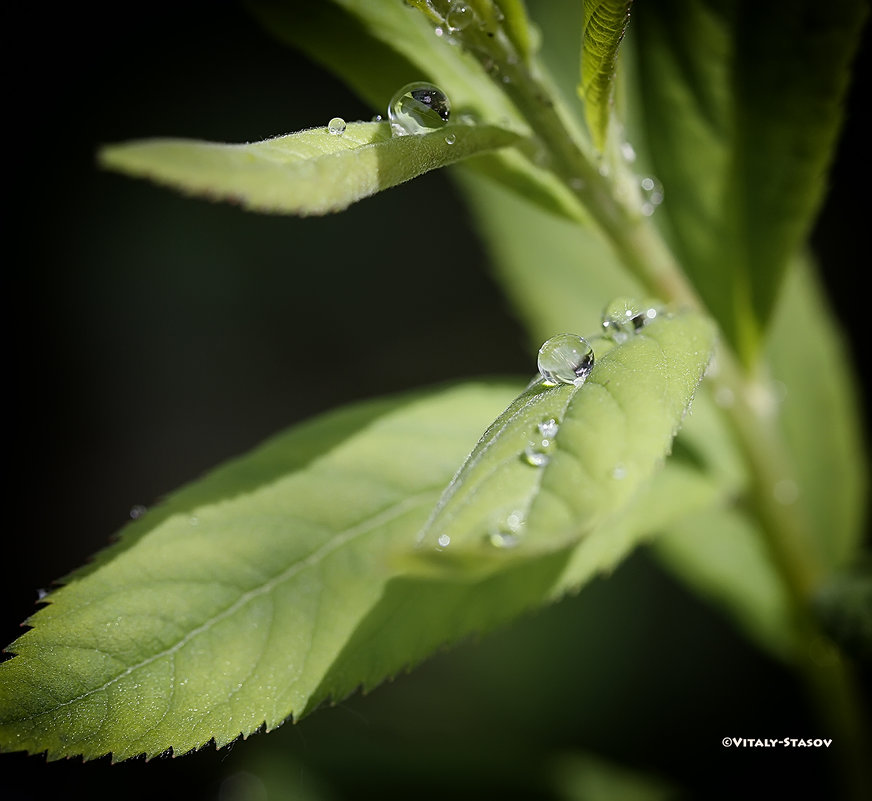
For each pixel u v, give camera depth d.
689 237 0.21
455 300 0.41
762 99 0.21
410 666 0.20
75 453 0.41
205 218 0.42
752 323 0.21
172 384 0.41
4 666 0.19
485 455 0.18
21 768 0.31
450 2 0.19
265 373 0.41
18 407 0.41
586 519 0.17
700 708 0.29
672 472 0.21
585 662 0.30
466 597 0.20
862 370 0.33
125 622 0.19
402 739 0.25
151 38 0.42
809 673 0.23
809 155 0.21
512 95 0.19
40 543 0.39
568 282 0.25
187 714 0.19
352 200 0.18
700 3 0.21
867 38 0.32
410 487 0.20
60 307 0.42
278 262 0.41
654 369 0.18
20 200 0.42
